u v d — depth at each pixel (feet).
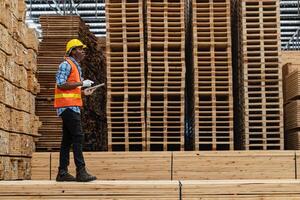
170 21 46.03
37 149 48.70
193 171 39.75
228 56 45.44
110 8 45.62
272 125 46.60
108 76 44.96
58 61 50.16
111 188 26.50
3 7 35.94
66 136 30.78
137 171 39.83
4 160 36.83
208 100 47.42
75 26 51.01
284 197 26.66
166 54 45.21
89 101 53.52
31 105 44.52
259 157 39.96
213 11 46.06
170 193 26.50
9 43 37.45
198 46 46.24
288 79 50.72
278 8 46.14
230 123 44.73
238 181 28.45
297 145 46.03
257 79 45.88
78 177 29.14
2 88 35.91
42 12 102.22
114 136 45.39
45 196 26.45
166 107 44.62
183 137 44.60
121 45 45.55
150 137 44.47
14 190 26.40
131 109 45.39
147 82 44.93
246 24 46.03
